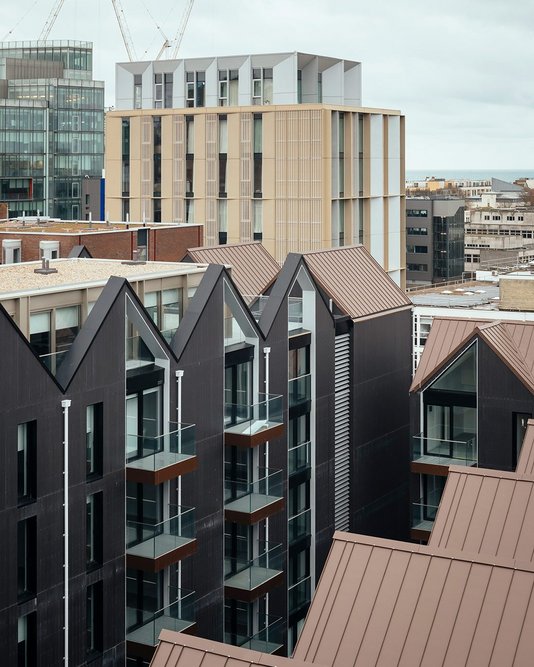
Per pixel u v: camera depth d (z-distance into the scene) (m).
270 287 69.31
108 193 130.38
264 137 121.00
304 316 62.31
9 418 41.50
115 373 46.22
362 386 67.12
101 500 45.94
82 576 45.12
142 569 47.62
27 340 42.41
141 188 128.38
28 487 43.00
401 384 71.56
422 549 36.50
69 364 44.47
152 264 56.81
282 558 59.25
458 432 61.94
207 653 32.28
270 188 121.25
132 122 128.12
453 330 63.72
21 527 42.81
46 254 71.44
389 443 70.44
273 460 58.25
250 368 56.69
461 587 35.16
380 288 71.12
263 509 55.06
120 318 46.44
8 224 95.19
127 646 47.97
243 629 56.41
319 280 66.62
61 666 44.38
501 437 60.50
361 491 67.56
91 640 46.34
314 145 118.88
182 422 50.72
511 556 40.91
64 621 44.34
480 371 60.69
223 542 54.06
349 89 135.50
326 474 63.62
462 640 33.78
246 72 129.38
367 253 73.50
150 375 49.03
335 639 34.94
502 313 99.38
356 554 36.94
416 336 103.38
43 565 43.31
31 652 43.38
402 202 132.62
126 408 48.03
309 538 62.44
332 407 64.12
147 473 47.31
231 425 54.75
